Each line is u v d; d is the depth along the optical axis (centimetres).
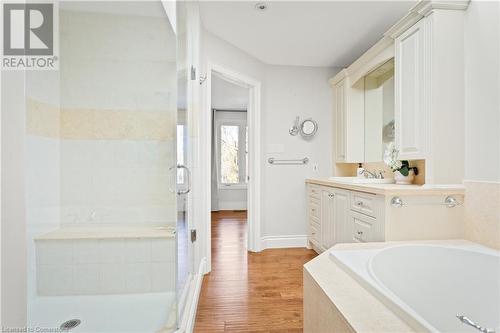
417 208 183
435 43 183
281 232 358
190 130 238
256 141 338
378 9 232
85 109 146
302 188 362
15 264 59
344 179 301
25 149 65
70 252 127
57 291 111
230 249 345
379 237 190
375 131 301
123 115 163
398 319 87
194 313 180
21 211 60
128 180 162
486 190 166
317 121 365
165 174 168
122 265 145
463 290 142
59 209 121
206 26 260
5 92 57
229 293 222
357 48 310
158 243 155
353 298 100
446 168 184
